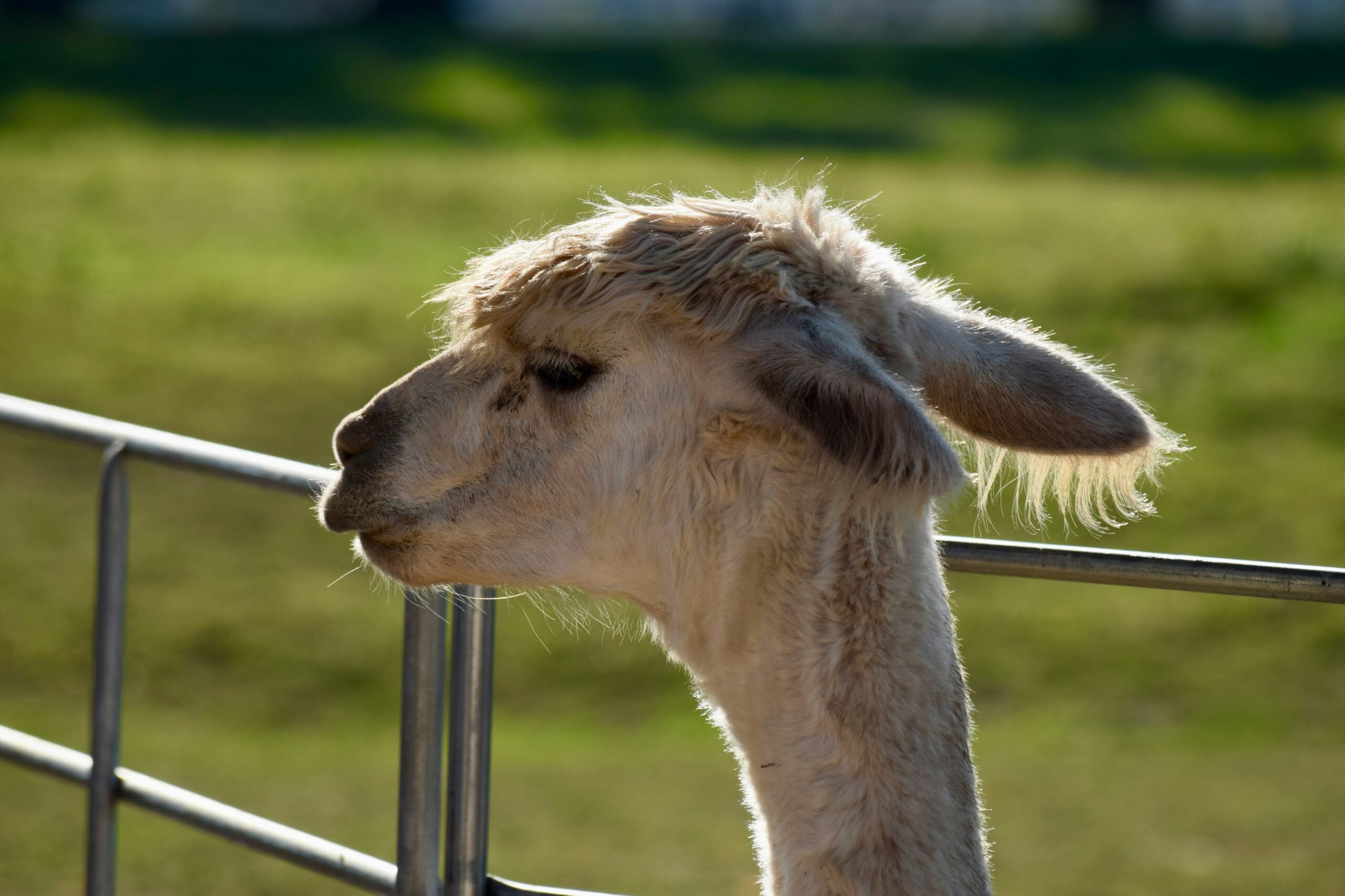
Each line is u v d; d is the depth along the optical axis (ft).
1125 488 16.17
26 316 89.35
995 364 16.15
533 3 378.53
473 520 15.75
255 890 34.78
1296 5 306.96
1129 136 153.79
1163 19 261.24
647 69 188.85
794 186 19.29
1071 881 36.09
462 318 16.46
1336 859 37.27
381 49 196.44
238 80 170.60
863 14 348.79
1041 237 105.09
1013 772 44.78
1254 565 14.76
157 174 124.88
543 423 15.67
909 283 16.66
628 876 36.22
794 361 14.34
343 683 51.49
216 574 59.06
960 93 176.55
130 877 35.53
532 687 52.37
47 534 62.03
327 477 17.58
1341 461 71.00
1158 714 49.70
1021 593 59.31
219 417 75.77
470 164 131.34
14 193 116.78
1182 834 39.22
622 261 15.46
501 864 37.04
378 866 17.46
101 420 20.59
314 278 98.84
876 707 14.97
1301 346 85.15
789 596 15.26
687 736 48.29
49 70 168.35
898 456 13.05
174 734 47.14
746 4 360.89
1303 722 48.52
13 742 22.07
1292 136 153.89
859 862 14.75
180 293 94.99
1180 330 88.79
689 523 15.48
